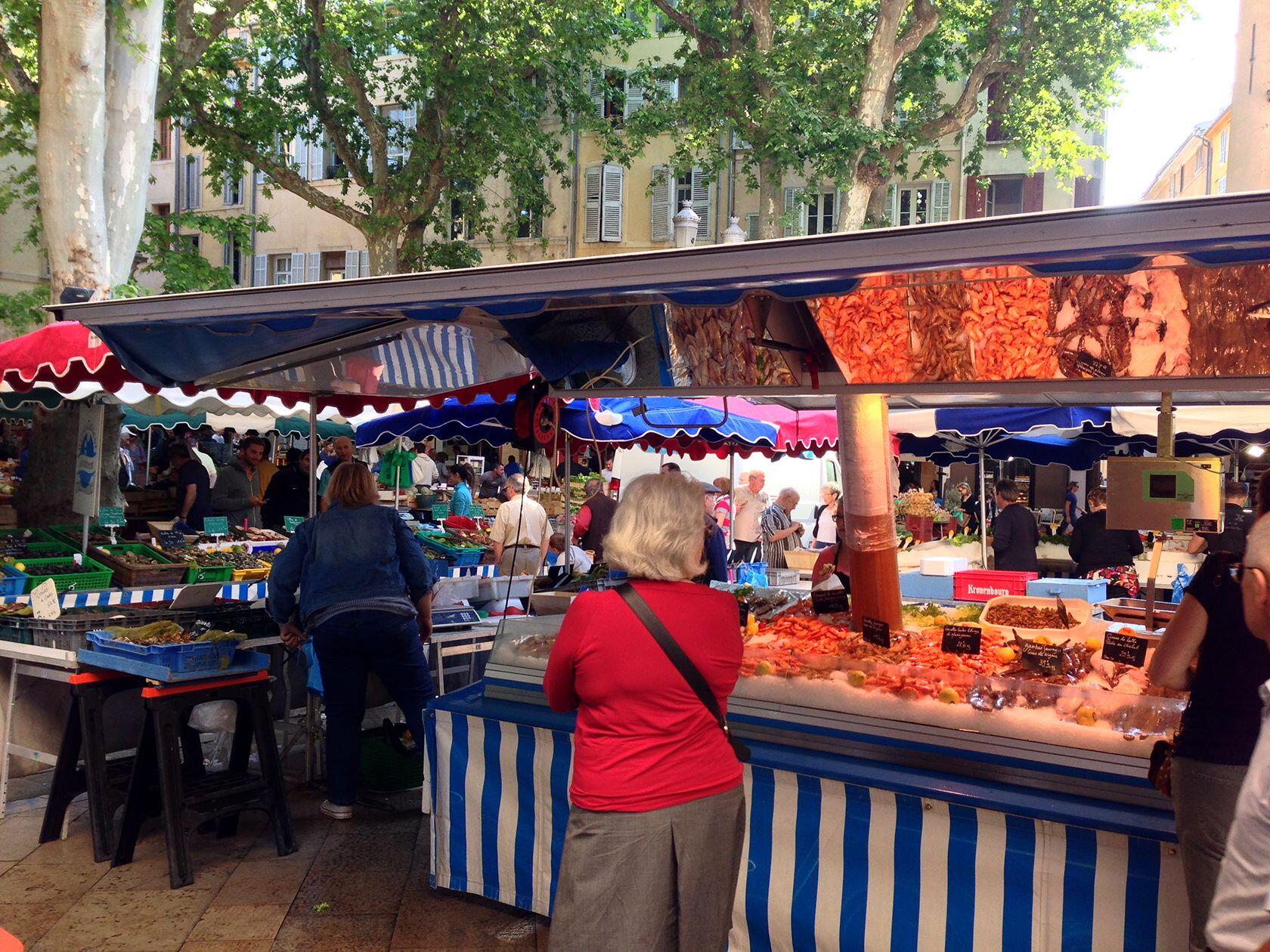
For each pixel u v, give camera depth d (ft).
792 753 11.52
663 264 8.75
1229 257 7.13
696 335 13.04
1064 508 64.03
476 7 60.29
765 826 11.37
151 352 13.71
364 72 64.64
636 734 8.10
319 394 20.25
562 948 8.01
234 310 11.46
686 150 65.82
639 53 81.97
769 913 11.31
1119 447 31.63
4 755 16.48
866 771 10.85
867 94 59.06
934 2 59.77
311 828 16.29
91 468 21.45
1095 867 9.63
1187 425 22.94
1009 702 10.77
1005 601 16.12
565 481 24.56
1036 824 9.88
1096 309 10.17
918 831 10.48
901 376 11.48
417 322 13.37
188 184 88.99
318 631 16.06
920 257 7.68
